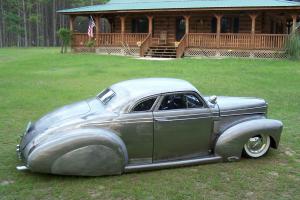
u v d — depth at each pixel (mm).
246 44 25906
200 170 5941
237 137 6227
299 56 24406
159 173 5805
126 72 18453
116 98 5949
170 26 30938
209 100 6383
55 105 10773
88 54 28938
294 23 25703
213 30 29688
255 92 13359
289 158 6547
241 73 18250
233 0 28859
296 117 9641
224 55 26516
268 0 27656
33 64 22812
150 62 23016
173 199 4918
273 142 6641
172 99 5961
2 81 15617
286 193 5145
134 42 29094
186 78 16453
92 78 16531
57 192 5102
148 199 4914
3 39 74375
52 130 5496
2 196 4961
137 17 31906
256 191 5188
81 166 5406
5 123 8695
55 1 78562
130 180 5516
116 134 5629
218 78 16547
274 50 25172
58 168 5332
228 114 6348
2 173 5699
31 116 9422
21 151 5711
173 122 5910
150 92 5863
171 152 6039
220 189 5234
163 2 31781
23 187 5230
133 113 5707
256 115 6668
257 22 28328
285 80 16234
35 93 12703
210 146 6332
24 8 68875
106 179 5527
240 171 5902
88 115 5672
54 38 73625
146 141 5812
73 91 13172
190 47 27266
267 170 5961
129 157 5816
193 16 30031
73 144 5324
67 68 20578
